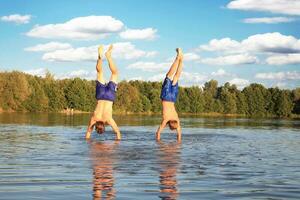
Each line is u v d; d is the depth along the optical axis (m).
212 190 8.52
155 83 128.25
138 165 11.71
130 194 7.98
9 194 7.88
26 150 15.32
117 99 113.25
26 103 101.12
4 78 100.25
